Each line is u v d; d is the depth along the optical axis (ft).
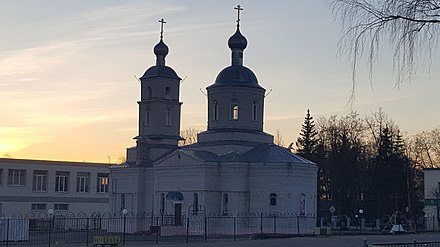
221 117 239.50
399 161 316.81
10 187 313.12
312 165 224.94
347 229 274.36
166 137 257.14
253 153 228.63
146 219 237.45
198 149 239.50
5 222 185.37
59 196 329.72
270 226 215.72
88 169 341.21
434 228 265.34
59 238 199.41
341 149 335.67
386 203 313.32
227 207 222.07
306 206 221.87
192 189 223.51
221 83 240.32
